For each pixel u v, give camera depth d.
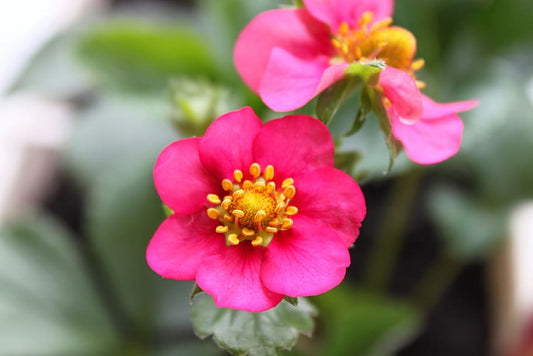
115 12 0.34
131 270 0.26
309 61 0.19
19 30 0.34
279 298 0.17
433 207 0.27
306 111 0.22
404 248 0.31
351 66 0.17
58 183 0.32
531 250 0.27
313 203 0.17
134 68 0.26
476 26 0.26
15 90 0.28
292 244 0.17
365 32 0.19
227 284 0.17
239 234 0.18
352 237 0.17
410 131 0.18
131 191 0.26
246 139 0.17
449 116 0.18
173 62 0.26
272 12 0.19
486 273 0.30
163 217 0.26
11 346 0.25
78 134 0.28
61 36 0.29
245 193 0.17
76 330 0.26
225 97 0.23
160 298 0.26
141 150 0.28
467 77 0.25
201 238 0.17
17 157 0.30
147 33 0.25
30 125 0.31
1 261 0.26
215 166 0.17
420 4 0.25
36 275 0.26
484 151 0.27
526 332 0.25
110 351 0.26
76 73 0.28
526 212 0.29
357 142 0.22
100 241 0.26
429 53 0.25
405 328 0.24
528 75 0.28
